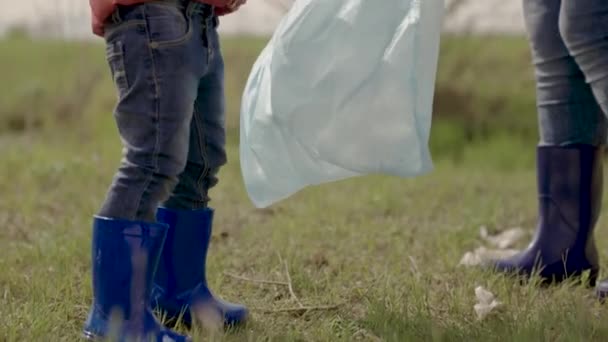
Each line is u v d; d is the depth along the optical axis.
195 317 3.10
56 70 12.01
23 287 3.61
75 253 4.12
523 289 3.69
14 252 4.23
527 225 5.25
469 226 5.01
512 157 8.89
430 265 4.12
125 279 2.81
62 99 10.62
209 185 3.16
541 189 3.86
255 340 2.96
